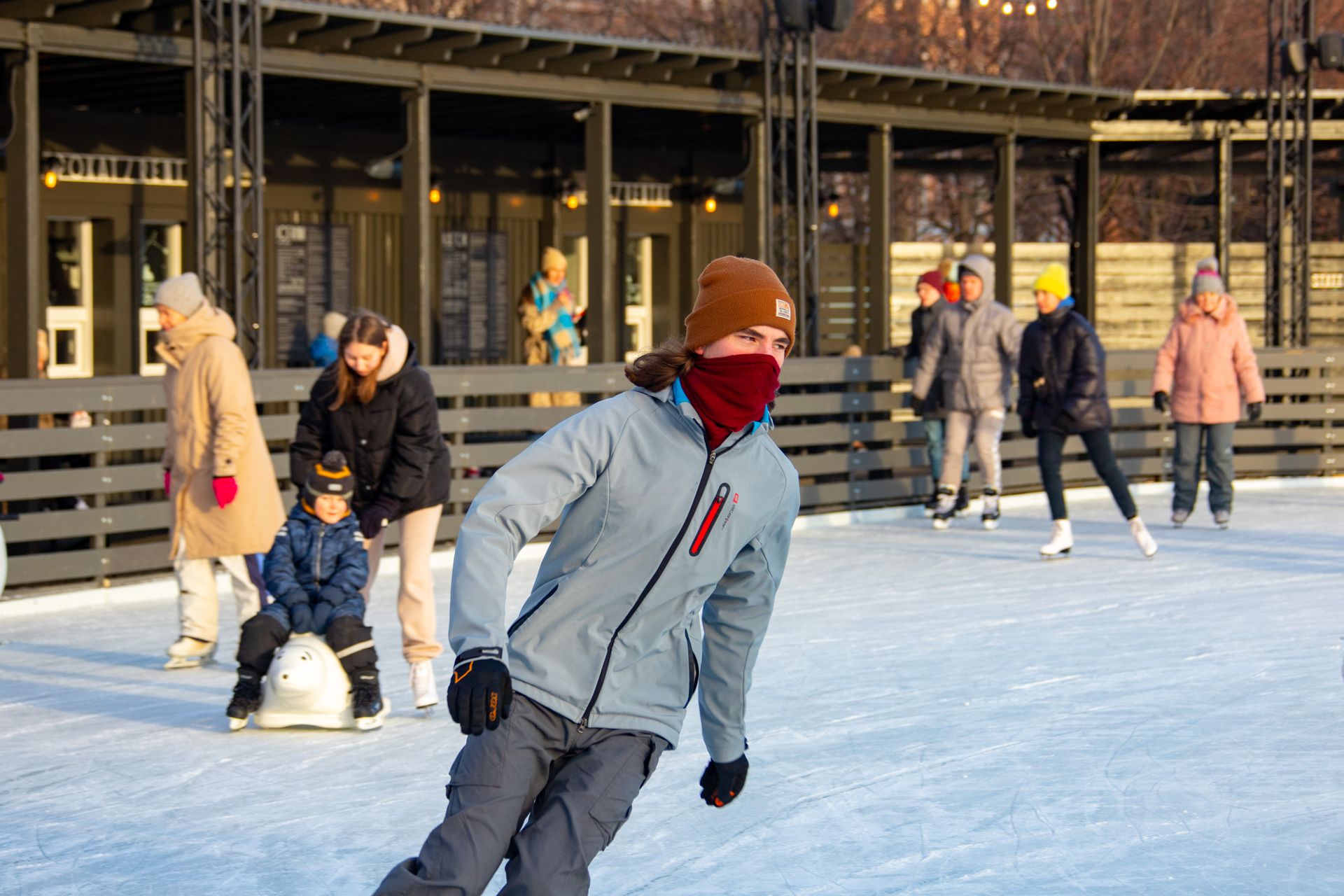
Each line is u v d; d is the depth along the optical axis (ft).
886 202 62.54
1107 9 117.19
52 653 28.35
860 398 50.14
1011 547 42.32
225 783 19.79
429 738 22.02
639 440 10.91
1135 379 59.93
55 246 52.34
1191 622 30.73
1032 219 129.80
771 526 11.69
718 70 54.08
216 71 41.55
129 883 16.03
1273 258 66.28
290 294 56.90
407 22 45.44
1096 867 16.30
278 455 38.42
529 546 42.01
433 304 61.31
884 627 30.48
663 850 17.04
